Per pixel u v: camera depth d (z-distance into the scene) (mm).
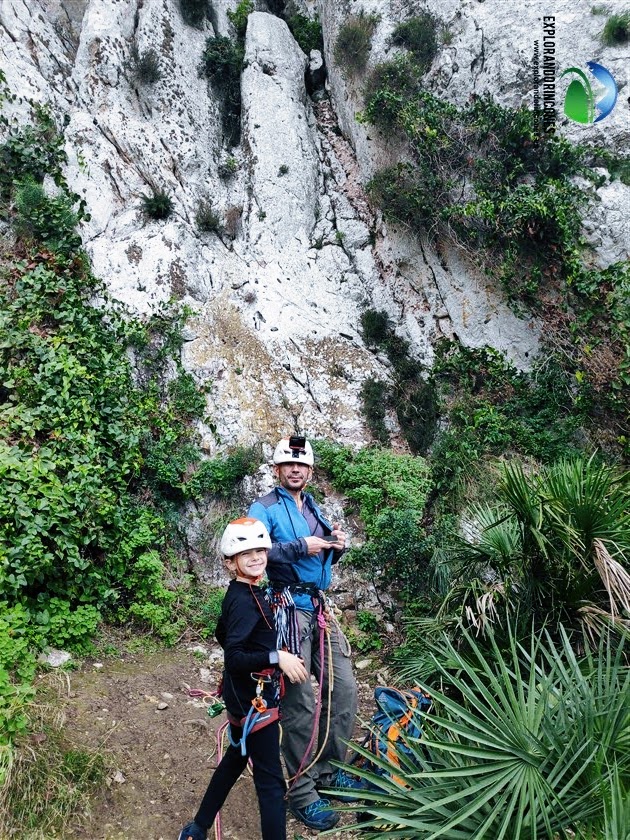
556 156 7711
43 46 9023
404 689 5125
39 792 3537
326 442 7391
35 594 5367
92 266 7938
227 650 3141
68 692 4578
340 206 9477
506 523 4758
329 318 8641
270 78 9820
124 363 7148
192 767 4168
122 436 6656
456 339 8320
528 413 7680
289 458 3861
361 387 8039
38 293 7059
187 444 7246
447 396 8039
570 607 4176
